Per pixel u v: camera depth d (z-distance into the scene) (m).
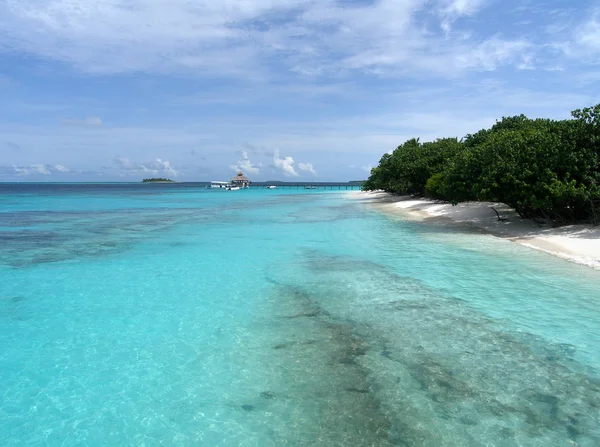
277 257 17.80
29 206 51.25
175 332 9.62
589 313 10.29
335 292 12.51
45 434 6.03
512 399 6.67
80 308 11.34
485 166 23.75
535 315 10.23
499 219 26.42
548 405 6.49
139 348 8.79
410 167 47.28
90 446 5.76
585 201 19.61
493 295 11.88
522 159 21.39
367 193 84.88
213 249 19.84
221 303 11.64
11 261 17.30
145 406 6.69
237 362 8.11
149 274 15.02
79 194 91.88
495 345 8.62
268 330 9.66
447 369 7.68
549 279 13.38
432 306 11.08
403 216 34.69
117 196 80.38
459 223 28.31
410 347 8.62
